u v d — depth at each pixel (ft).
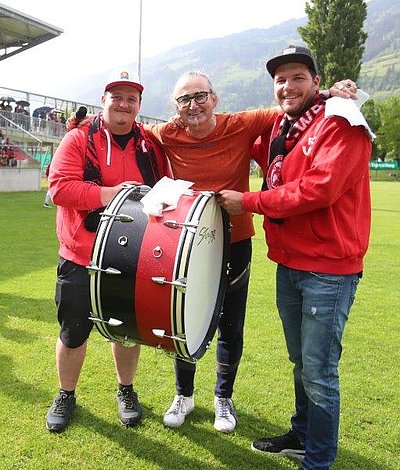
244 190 11.02
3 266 23.89
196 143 10.52
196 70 10.45
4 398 11.53
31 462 9.46
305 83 8.82
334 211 8.59
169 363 13.69
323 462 8.92
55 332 15.44
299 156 8.68
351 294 8.94
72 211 10.37
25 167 70.85
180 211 8.45
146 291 8.24
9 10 73.10
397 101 186.39
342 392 12.55
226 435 10.67
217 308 9.73
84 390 12.08
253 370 13.61
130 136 10.59
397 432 10.91
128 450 9.99
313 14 136.87
